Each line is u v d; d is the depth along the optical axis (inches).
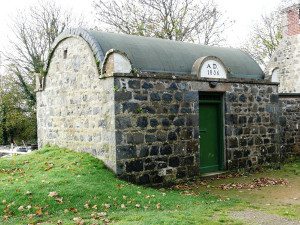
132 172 366.6
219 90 445.7
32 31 1203.9
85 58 409.1
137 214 262.8
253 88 485.1
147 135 378.9
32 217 256.8
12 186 303.7
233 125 460.8
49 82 484.7
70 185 309.4
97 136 388.5
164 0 1011.9
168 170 393.7
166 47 444.5
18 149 908.6
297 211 284.7
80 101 418.9
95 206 279.6
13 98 1275.8
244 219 257.8
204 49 488.4
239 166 465.7
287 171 475.5
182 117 408.5
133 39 430.0
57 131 467.5
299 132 599.2
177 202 305.1
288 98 587.5
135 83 372.8
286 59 724.7
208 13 1058.1
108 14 1393.9
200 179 420.2
